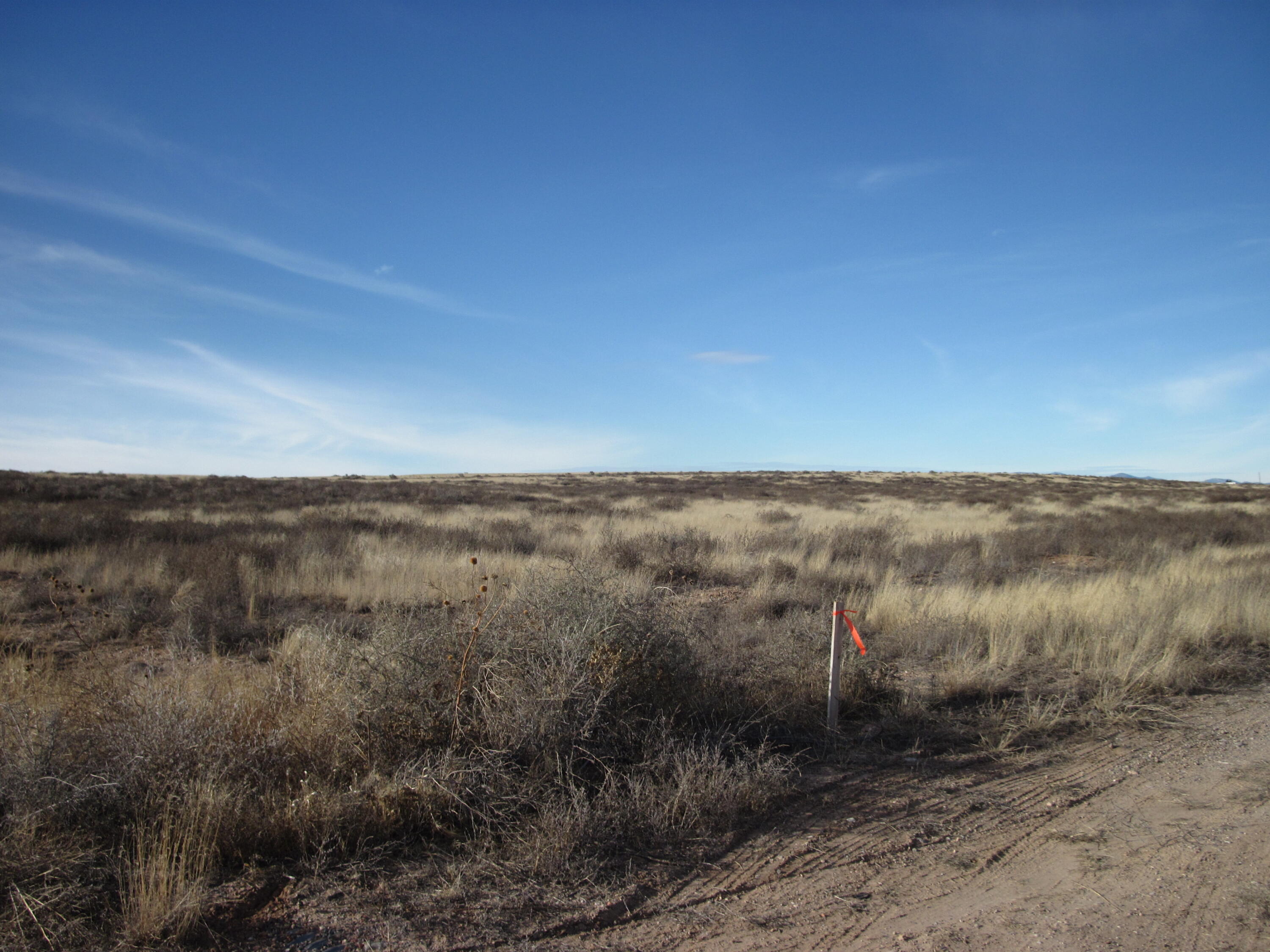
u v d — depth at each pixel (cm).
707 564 1369
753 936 315
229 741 417
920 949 305
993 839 409
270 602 1003
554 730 436
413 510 2670
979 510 3281
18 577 1192
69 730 391
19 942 283
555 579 585
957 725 594
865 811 442
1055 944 308
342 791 400
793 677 626
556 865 356
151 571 1127
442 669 462
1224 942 308
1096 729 597
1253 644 884
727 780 437
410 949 297
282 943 299
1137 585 1110
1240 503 3834
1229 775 504
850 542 1712
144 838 340
